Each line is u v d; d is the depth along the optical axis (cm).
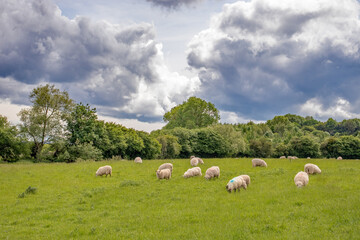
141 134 7862
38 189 2216
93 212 1571
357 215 1066
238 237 971
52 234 1200
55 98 5606
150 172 2897
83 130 5794
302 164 3108
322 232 936
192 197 1744
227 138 9394
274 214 1211
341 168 2605
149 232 1120
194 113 11050
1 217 1548
